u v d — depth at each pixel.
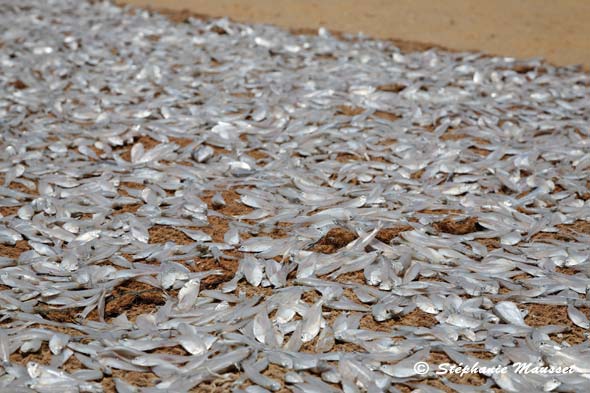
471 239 3.78
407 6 8.12
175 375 2.88
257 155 4.76
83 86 5.95
